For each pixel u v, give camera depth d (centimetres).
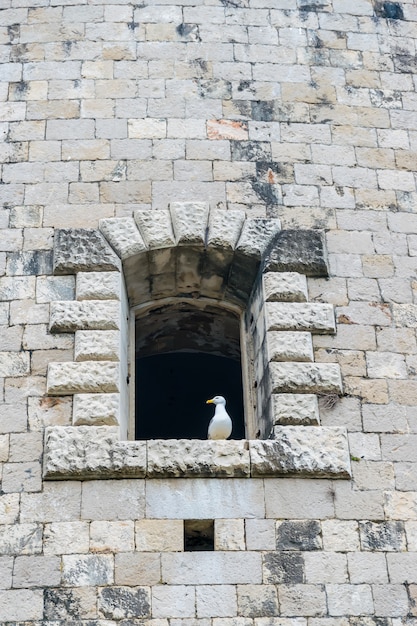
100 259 1605
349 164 1747
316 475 1470
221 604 1376
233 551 1412
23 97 1758
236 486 1453
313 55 1842
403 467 1500
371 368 1573
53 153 1706
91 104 1752
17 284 1595
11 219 1650
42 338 1552
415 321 1623
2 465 1459
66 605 1366
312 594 1392
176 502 1434
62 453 1451
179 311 1780
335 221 1692
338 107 1797
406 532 1452
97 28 1825
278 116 1770
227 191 1694
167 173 1698
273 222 1669
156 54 1803
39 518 1420
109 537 1409
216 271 1684
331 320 1595
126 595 1374
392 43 1884
